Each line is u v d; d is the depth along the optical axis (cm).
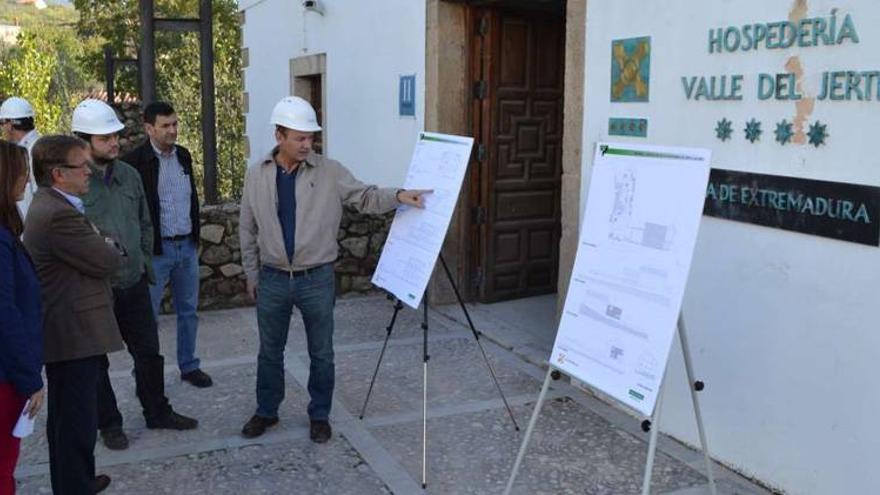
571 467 381
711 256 379
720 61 368
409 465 383
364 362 534
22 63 2030
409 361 536
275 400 418
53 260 308
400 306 433
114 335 324
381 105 744
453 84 638
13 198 265
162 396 421
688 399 397
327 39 862
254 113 1123
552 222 694
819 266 329
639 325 285
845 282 318
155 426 421
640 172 298
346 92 824
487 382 496
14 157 264
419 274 385
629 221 298
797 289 338
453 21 631
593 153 459
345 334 596
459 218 648
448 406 456
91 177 374
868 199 306
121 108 1342
